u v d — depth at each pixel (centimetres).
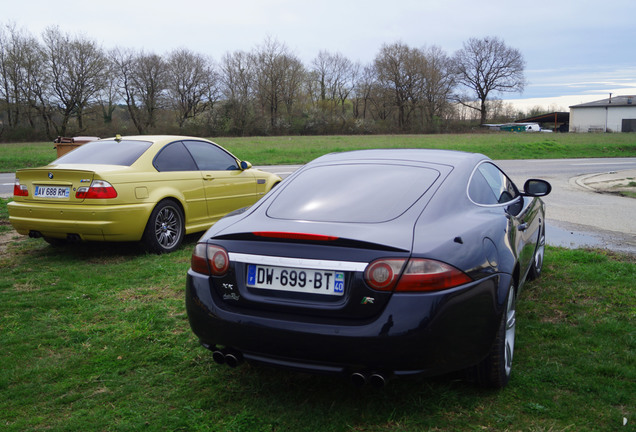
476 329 258
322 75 8581
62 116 6178
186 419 271
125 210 576
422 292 241
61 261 598
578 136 5172
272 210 305
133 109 7081
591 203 1117
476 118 9706
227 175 722
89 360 343
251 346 263
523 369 324
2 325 403
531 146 3144
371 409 278
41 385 309
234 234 275
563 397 290
